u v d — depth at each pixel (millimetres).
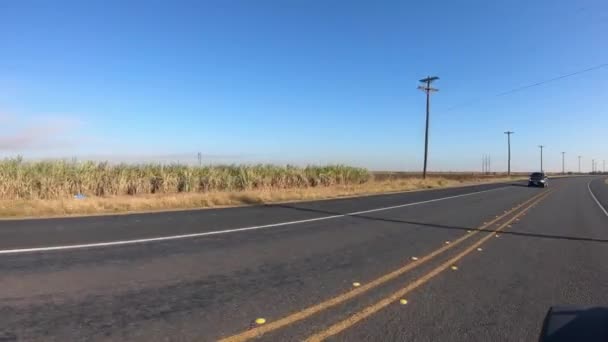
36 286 6137
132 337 4496
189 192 24109
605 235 12992
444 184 46906
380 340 4594
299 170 34250
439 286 6777
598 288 6883
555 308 3584
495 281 7172
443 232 12508
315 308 5559
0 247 8773
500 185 52406
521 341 4668
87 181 21141
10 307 5277
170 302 5629
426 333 4828
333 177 37219
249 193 23375
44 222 12523
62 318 4961
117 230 11297
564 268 8297
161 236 10516
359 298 6039
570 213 19641
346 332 4789
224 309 5418
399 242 10633
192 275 7004
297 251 9195
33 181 19500
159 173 24656
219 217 14656
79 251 8516
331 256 8773
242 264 7875
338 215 16047
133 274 6930
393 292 6367
